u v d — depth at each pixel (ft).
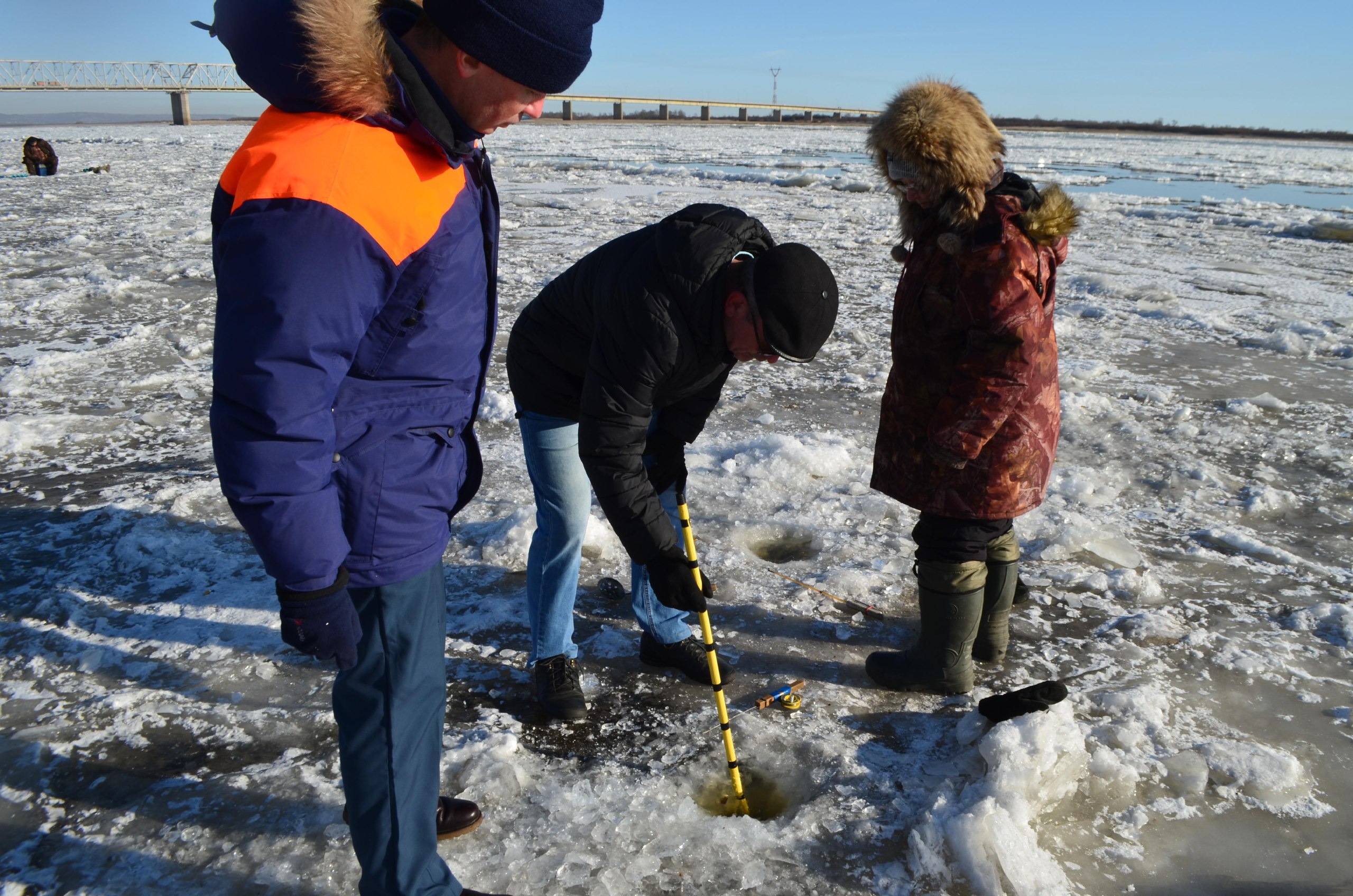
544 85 4.81
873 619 10.43
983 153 7.26
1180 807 7.46
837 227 43.14
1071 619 10.47
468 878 6.55
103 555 11.43
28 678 9.03
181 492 13.28
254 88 4.52
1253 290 29.58
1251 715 8.73
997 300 7.18
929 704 8.85
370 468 4.99
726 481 14.14
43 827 7.10
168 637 9.77
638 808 7.29
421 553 5.31
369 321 4.51
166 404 17.53
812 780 7.77
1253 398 18.39
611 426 6.59
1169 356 21.72
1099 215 49.70
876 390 19.04
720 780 7.91
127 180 66.13
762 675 9.32
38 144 68.95
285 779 7.65
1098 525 12.85
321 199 4.19
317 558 4.39
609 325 6.51
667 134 202.59
